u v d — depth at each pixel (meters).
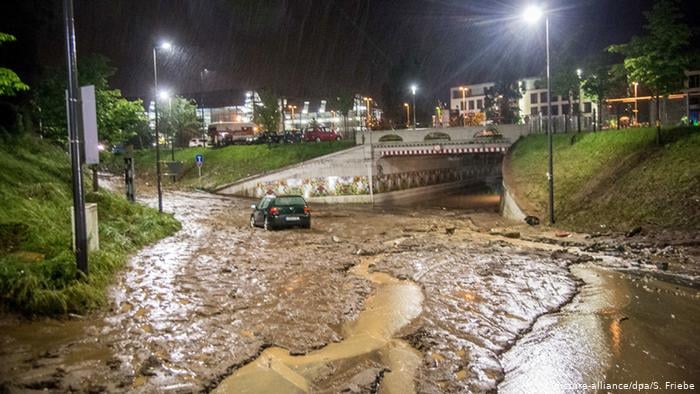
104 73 27.69
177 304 10.13
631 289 11.66
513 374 7.07
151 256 15.50
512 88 68.81
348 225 25.95
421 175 52.06
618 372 7.09
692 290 11.53
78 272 9.98
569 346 8.11
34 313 8.82
